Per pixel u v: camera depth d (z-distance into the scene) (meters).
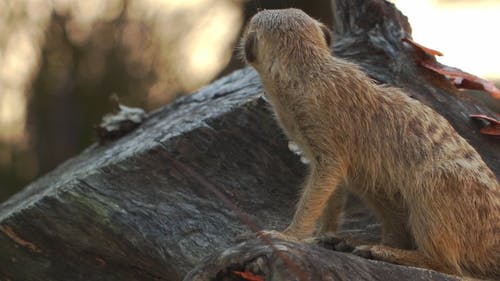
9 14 20.30
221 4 20.62
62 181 10.37
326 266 6.40
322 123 8.30
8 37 20.36
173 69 20.22
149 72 20.22
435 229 7.85
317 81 8.37
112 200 9.73
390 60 10.72
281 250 6.39
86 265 9.86
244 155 10.05
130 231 9.61
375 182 8.34
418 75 10.60
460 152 8.12
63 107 20.47
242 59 9.30
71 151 20.39
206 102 11.17
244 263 6.46
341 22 11.31
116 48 20.27
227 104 10.34
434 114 8.40
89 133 20.36
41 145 20.52
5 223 9.88
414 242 8.40
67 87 20.44
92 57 20.30
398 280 6.74
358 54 10.86
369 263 6.73
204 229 9.60
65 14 20.28
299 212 8.20
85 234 9.77
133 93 20.11
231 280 6.57
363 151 8.28
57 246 9.87
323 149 8.30
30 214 9.80
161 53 20.30
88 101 20.30
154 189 9.84
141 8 20.36
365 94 8.35
